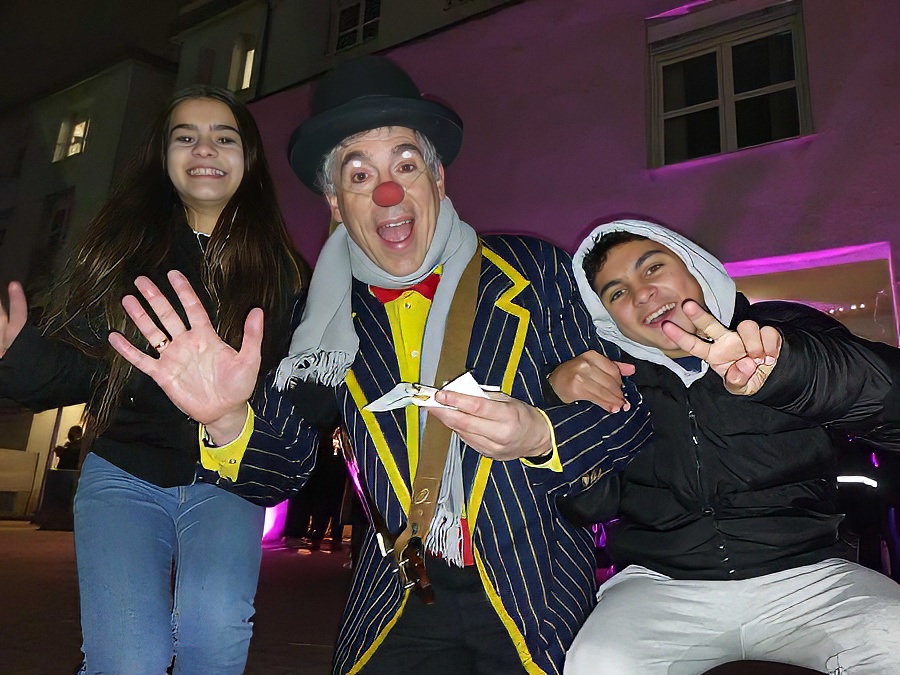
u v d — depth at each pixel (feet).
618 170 25.64
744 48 24.47
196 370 5.24
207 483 5.90
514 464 5.63
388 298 6.41
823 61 22.40
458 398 4.79
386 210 6.13
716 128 24.70
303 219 33.40
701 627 5.92
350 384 6.09
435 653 5.69
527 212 27.14
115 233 6.59
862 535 14.06
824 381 5.22
